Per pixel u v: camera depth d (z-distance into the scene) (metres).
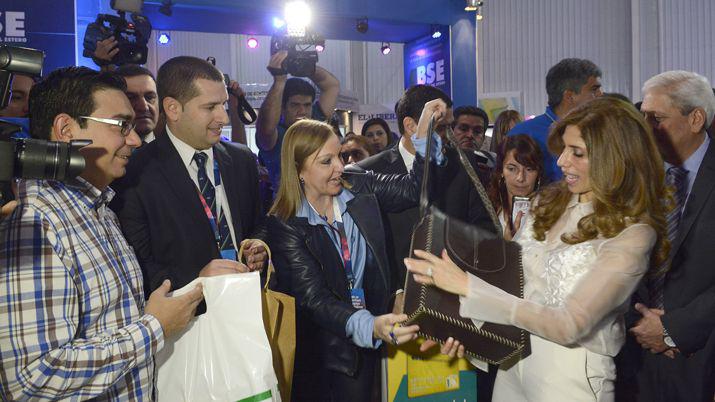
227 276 1.81
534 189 2.86
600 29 15.48
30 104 1.60
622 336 1.81
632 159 1.70
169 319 1.61
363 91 16.95
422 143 2.46
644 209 1.70
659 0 14.69
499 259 1.89
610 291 1.64
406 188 2.51
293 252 2.20
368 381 2.28
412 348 2.23
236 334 1.78
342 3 7.30
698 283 2.12
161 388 1.78
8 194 1.18
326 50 17.14
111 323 1.53
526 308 1.68
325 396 2.31
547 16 15.88
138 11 5.20
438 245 1.90
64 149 1.22
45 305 1.34
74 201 1.51
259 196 2.53
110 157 1.61
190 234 2.14
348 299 2.23
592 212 1.79
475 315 1.71
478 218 2.94
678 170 2.29
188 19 6.92
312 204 2.28
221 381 1.76
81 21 5.94
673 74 2.31
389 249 2.58
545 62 15.97
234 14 6.82
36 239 1.36
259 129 5.14
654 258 1.77
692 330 2.05
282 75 5.08
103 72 1.65
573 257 1.73
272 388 1.78
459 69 7.86
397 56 16.62
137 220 2.10
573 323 1.63
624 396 2.29
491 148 4.60
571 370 1.79
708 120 2.29
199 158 2.25
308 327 2.29
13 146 1.16
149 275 2.06
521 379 1.90
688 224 2.14
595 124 1.73
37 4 4.97
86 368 1.38
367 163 2.91
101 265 1.50
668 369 2.18
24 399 1.32
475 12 7.96
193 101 2.14
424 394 2.25
